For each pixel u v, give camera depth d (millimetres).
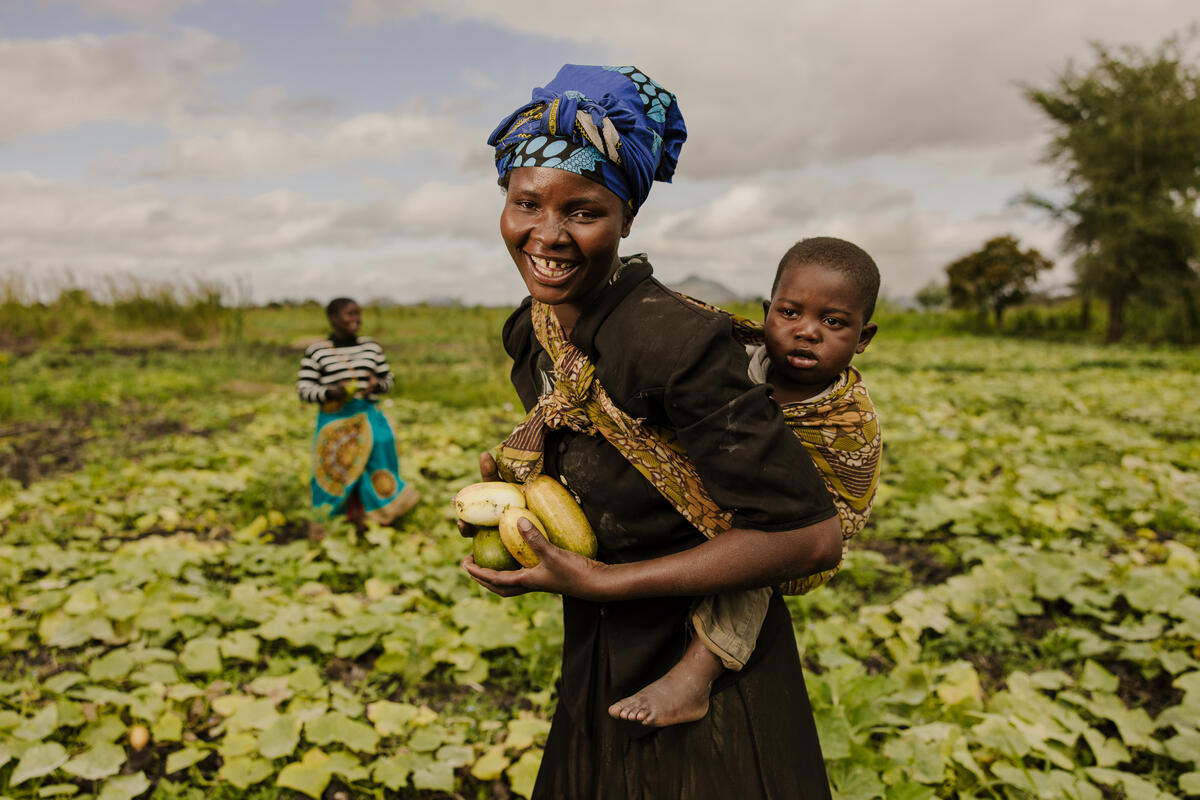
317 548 5801
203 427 10586
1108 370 18891
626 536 1712
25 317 22469
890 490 7102
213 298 23750
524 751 3582
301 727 3609
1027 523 6254
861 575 5297
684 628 1732
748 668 1730
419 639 4285
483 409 12070
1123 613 4922
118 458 8477
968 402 12883
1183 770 3516
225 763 3338
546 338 1716
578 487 1721
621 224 1597
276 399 12797
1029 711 3736
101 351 19672
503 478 1864
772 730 1723
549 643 4152
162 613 4430
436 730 3625
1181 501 6793
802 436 1630
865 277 1749
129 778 3225
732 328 1543
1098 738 3576
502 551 1747
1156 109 30219
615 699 1762
